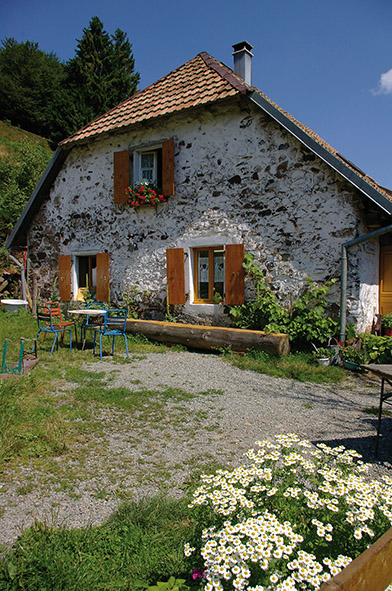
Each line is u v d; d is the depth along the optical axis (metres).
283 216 7.62
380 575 1.38
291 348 7.34
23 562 2.03
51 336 8.67
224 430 3.98
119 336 8.88
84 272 11.03
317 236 7.28
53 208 11.20
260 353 7.01
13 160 19.70
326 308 7.20
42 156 19.08
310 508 1.85
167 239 9.12
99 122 10.23
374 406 4.83
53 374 5.68
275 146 7.69
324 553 1.74
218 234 8.38
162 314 9.25
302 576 1.51
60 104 28.55
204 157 8.57
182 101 8.66
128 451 3.45
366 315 7.37
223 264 8.55
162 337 8.28
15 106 37.78
